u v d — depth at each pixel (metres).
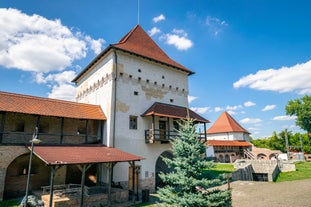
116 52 20.58
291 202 14.09
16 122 17.55
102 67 21.97
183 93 25.91
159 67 24.06
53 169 12.36
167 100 23.97
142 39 25.55
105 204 14.59
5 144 14.90
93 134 20.92
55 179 18.45
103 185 18.36
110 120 18.98
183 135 10.65
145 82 22.30
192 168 9.67
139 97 21.50
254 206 13.76
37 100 17.92
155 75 23.42
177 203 9.35
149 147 21.08
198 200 8.83
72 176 19.94
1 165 14.52
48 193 15.96
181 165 9.99
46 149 14.75
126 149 19.41
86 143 18.33
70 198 13.47
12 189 16.88
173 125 23.39
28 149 15.50
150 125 21.80
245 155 47.69
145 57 22.33
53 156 13.40
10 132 15.52
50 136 18.72
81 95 26.36
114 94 19.67
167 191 9.90
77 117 18.11
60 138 17.58
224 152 44.16
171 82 24.88
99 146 18.08
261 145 70.06
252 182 22.78
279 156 45.41
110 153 16.41
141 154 20.31
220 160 42.88
